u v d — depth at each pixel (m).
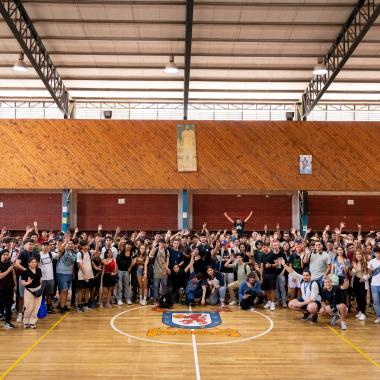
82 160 22.02
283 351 9.12
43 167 21.95
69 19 17.50
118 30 18.27
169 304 13.51
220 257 14.77
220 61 20.56
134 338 10.04
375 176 22.19
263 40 18.91
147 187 22.03
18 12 17.09
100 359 8.55
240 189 22.64
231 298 14.21
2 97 24.19
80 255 12.84
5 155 21.92
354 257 12.48
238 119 24.83
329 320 11.98
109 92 23.67
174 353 8.95
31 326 10.89
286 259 13.86
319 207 23.61
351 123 22.36
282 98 24.39
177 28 18.09
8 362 8.34
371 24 16.08
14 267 11.66
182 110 24.86
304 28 18.11
